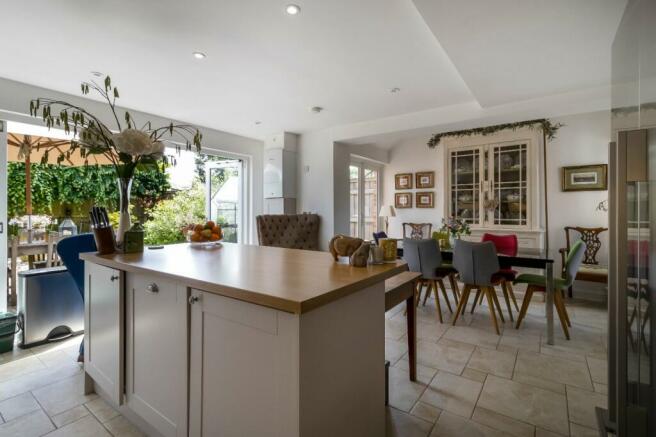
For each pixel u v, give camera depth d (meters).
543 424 1.78
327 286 1.17
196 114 4.16
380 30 2.25
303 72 2.92
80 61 2.68
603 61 2.56
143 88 3.27
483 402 1.99
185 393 1.39
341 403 1.25
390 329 3.22
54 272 2.95
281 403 1.08
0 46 2.42
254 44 2.43
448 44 2.31
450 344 2.85
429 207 5.91
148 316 1.57
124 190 2.07
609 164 1.52
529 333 3.10
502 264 3.16
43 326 2.87
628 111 1.48
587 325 3.31
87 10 2.00
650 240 1.22
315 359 1.11
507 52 2.42
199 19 2.11
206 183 5.77
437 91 3.41
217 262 1.72
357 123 4.61
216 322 1.26
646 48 1.26
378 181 6.38
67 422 1.82
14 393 2.10
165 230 6.33
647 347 1.24
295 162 5.29
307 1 1.93
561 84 3.02
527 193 4.78
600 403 1.97
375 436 1.48
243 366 1.18
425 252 3.46
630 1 1.48
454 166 5.41
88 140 1.90
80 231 4.98
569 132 4.59
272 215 4.88
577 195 4.55
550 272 2.89
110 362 1.81
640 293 1.28
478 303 4.05
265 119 4.41
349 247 1.65
